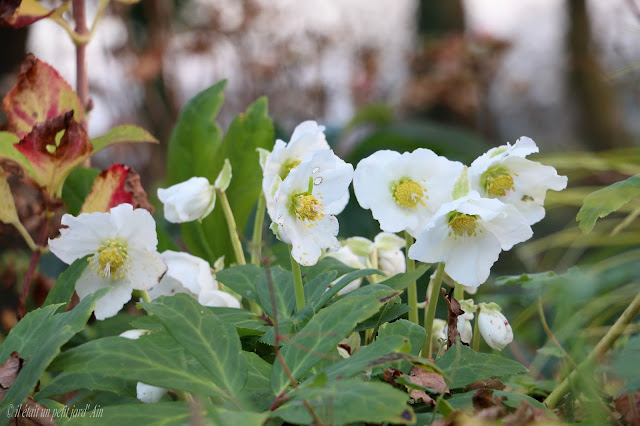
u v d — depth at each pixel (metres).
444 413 0.77
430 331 0.88
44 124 0.91
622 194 0.87
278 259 1.01
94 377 0.82
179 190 0.91
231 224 0.93
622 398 0.81
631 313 0.85
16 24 0.99
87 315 0.76
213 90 1.09
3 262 1.21
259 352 0.85
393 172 0.85
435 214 0.83
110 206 0.92
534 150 0.86
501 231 0.84
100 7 1.05
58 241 0.86
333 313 0.77
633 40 1.72
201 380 0.76
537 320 1.22
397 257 0.95
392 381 0.80
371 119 2.33
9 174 0.96
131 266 0.87
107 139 0.95
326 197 0.83
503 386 0.85
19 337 0.79
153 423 0.74
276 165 0.84
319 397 0.71
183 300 0.79
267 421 0.76
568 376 0.85
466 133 2.18
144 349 0.77
